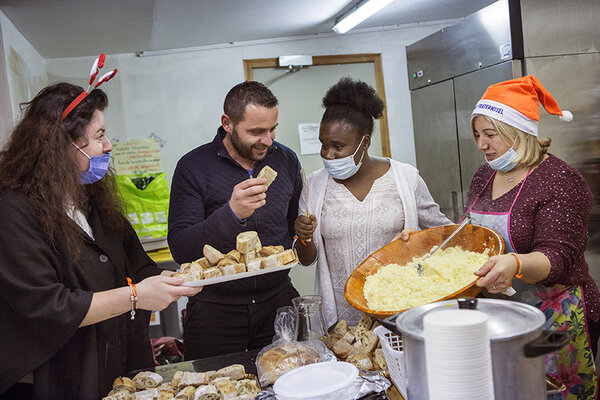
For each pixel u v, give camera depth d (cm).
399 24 439
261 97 187
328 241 211
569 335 87
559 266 156
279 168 216
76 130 147
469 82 339
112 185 175
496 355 86
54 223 141
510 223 175
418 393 91
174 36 372
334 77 436
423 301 142
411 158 454
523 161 175
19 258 134
